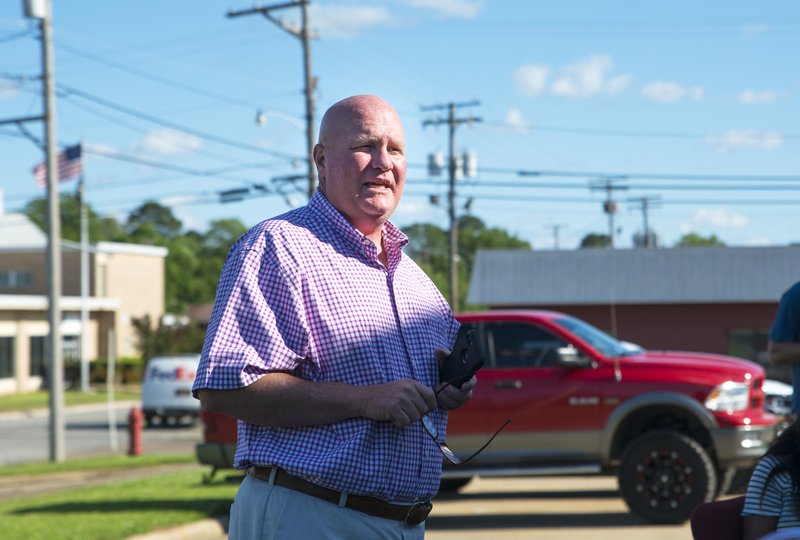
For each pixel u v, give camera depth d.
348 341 2.97
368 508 2.95
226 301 2.90
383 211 3.16
